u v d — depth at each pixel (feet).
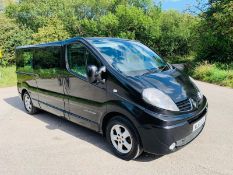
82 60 16.21
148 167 13.55
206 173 12.85
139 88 13.17
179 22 110.11
